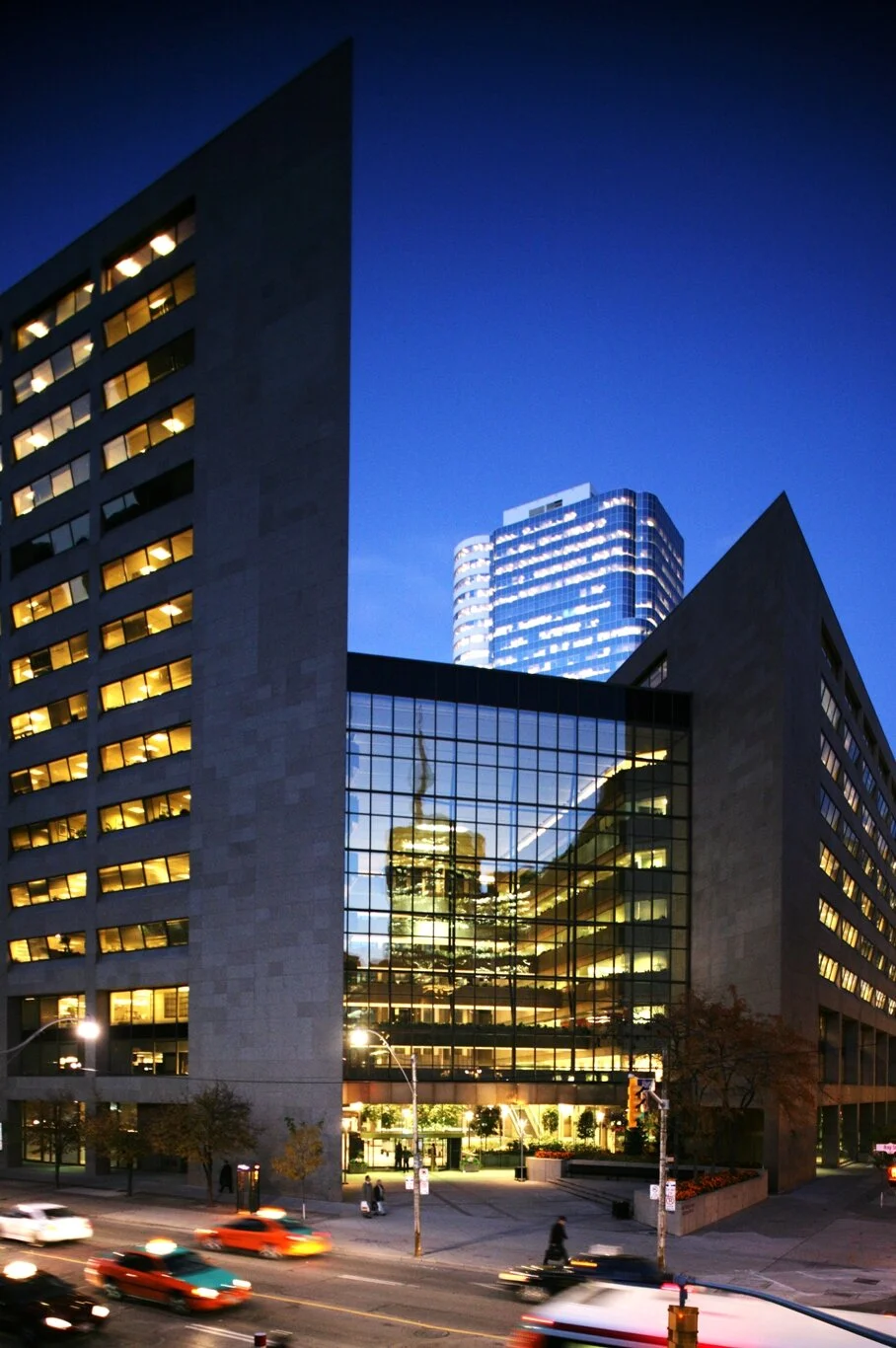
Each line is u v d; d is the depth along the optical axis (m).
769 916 63.78
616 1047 69.81
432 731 70.19
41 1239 40.53
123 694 71.12
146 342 73.62
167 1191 58.09
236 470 67.31
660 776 75.25
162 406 71.94
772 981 62.91
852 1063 85.19
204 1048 62.50
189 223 73.06
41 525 78.25
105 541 73.81
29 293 81.69
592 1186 58.78
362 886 66.69
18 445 81.19
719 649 73.25
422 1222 48.00
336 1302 31.52
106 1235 43.56
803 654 70.50
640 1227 46.78
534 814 71.50
